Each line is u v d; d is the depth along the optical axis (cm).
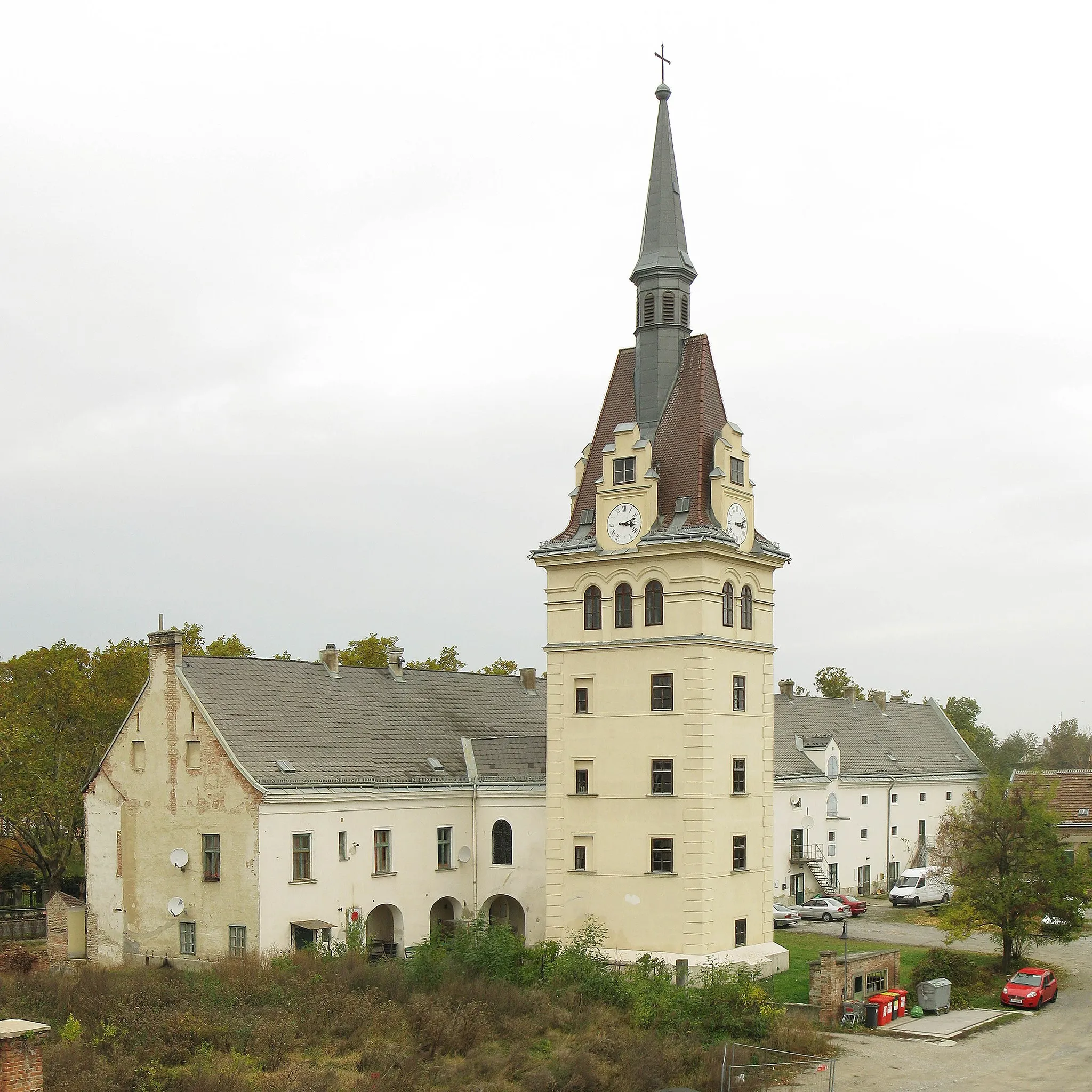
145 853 5438
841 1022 4484
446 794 5775
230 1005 3909
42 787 6956
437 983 4322
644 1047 3641
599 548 5309
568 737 5344
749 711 5334
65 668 7288
